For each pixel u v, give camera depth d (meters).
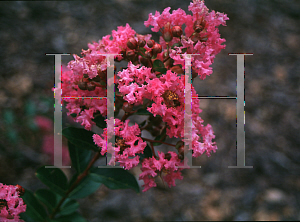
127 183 1.94
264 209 3.67
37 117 3.60
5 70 4.26
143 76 1.44
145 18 5.81
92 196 3.61
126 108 1.50
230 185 3.97
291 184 4.03
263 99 5.09
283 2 7.11
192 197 3.79
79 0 5.73
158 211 3.59
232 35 6.00
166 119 1.41
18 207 1.43
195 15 1.56
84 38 5.10
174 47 1.47
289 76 5.48
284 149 4.45
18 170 3.44
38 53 4.63
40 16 5.19
